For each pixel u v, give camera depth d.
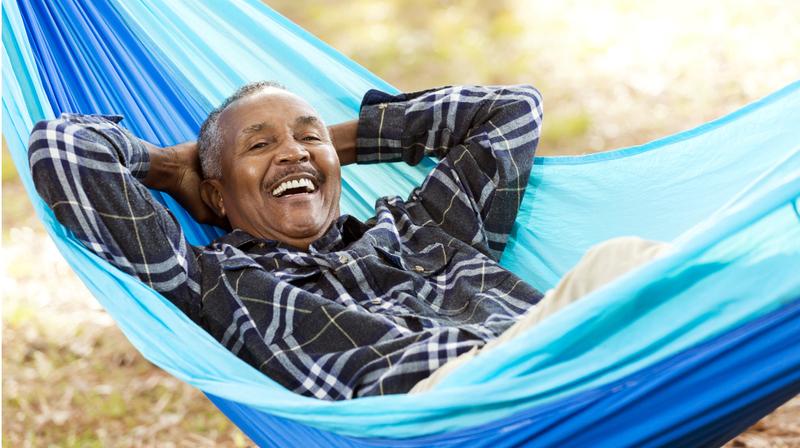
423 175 3.23
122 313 2.40
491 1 9.61
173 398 4.23
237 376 2.27
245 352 2.60
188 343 2.32
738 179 2.96
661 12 8.89
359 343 2.51
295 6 9.77
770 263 1.83
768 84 7.30
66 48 3.04
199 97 3.27
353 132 3.18
